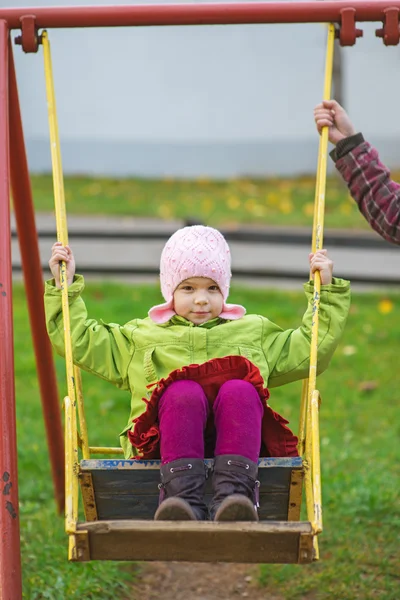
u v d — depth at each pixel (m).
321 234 4.63
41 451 7.73
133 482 4.19
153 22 5.12
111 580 5.70
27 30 5.08
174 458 4.01
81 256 15.23
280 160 23.17
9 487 4.41
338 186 20.58
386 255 15.70
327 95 5.12
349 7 5.07
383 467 7.34
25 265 5.89
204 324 4.66
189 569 6.13
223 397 4.14
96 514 4.32
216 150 23.34
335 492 6.82
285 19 5.10
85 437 4.72
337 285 4.54
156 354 4.60
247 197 19.64
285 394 9.35
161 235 13.74
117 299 12.52
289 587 5.74
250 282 14.09
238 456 4.00
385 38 5.09
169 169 23.39
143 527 3.61
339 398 9.11
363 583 5.65
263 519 4.42
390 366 10.07
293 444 4.33
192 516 3.74
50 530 6.21
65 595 5.35
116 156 23.41
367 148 5.11
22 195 5.68
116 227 15.99
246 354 4.58
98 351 4.64
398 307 12.58
